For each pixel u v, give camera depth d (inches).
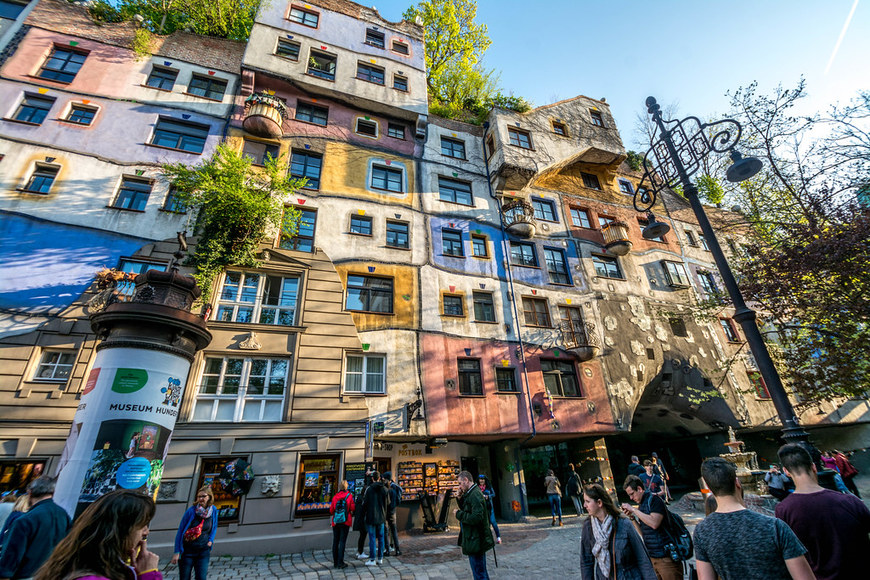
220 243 516.7
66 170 535.8
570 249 847.1
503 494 620.7
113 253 503.2
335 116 754.8
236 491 408.5
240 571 335.0
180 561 247.9
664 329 841.5
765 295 538.6
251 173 562.3
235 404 463.8
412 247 682.2
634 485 188.1
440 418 565.9
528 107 1100.5
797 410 674.2
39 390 414.3
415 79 856.9
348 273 613.9
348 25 851.4
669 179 351.3
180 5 838.5
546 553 370.0
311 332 523.8
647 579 135.0
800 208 536.7
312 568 343.3
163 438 330.3
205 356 472.7
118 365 328.5
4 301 439.2
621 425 690.2
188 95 657.6
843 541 116.3
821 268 462.9
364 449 476.4
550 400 653.9
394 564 351.9
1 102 551.8
